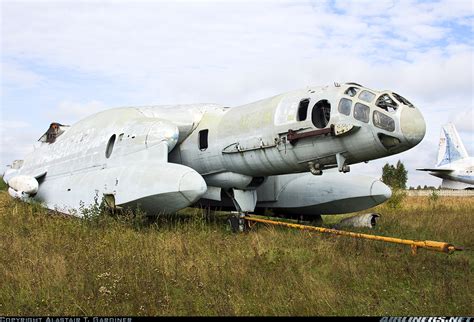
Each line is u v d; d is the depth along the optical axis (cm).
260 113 1223
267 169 1228
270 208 1521
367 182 1348
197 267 732
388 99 1070
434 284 704
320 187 1398
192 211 1800
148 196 1130
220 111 1409
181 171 1129
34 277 659
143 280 657
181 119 1366
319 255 847
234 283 668
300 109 1157
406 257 856
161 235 1004
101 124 1481
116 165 1305
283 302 598
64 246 866
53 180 1549
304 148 1132
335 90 1108
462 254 970
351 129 1041
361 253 880
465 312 583
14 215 1302
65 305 577
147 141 1253
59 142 1669
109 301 589
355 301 619
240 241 996
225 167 1298
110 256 785
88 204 1277
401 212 1975
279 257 815
